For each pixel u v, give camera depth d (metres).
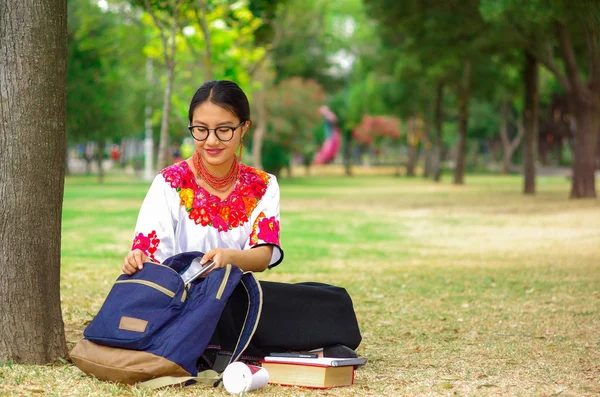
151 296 3.88
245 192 4.36
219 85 4.20
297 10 39.78
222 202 4.32
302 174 58.94
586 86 22.98
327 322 4.30
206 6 17.61
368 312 6.72
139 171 56.59
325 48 50.41
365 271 9.58
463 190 32.12
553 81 48.25
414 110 48.56
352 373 4.18
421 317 6.46
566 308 6.82
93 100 32.53
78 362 3.98
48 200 4.50
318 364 4.03
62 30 4.51
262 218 4.34
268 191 4.40
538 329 5.89
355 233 14.84
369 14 26.70
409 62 33.28
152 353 3.83
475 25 23.97
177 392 3.84
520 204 22.33
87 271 9.07
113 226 15.08
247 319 4.04
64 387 3.89
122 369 3.82
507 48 24.59
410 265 10.21
